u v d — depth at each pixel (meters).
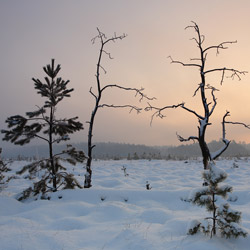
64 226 5.99
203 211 7.37
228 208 4.46
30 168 9.45
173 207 8.33
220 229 4.48
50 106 9.62
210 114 9.94
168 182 13.97
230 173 17.83
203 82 10.44
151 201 8.77
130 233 5.00
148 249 4.17
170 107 10.58
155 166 25.72
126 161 35.47
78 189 9.44
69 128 10.13
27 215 6.85
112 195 9.05
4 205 7.66
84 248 4.49
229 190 4.55
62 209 7.56
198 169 22.03
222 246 4.04
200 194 4.63
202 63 10.55
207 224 4.76
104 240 4.94
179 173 19.22
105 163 30.75
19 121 9.06
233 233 4.23
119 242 4.70
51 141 9.80
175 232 5.00
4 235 4.94
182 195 8.98
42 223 6.23
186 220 5.58
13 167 21.91
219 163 26.52
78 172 19.45
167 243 4.38
